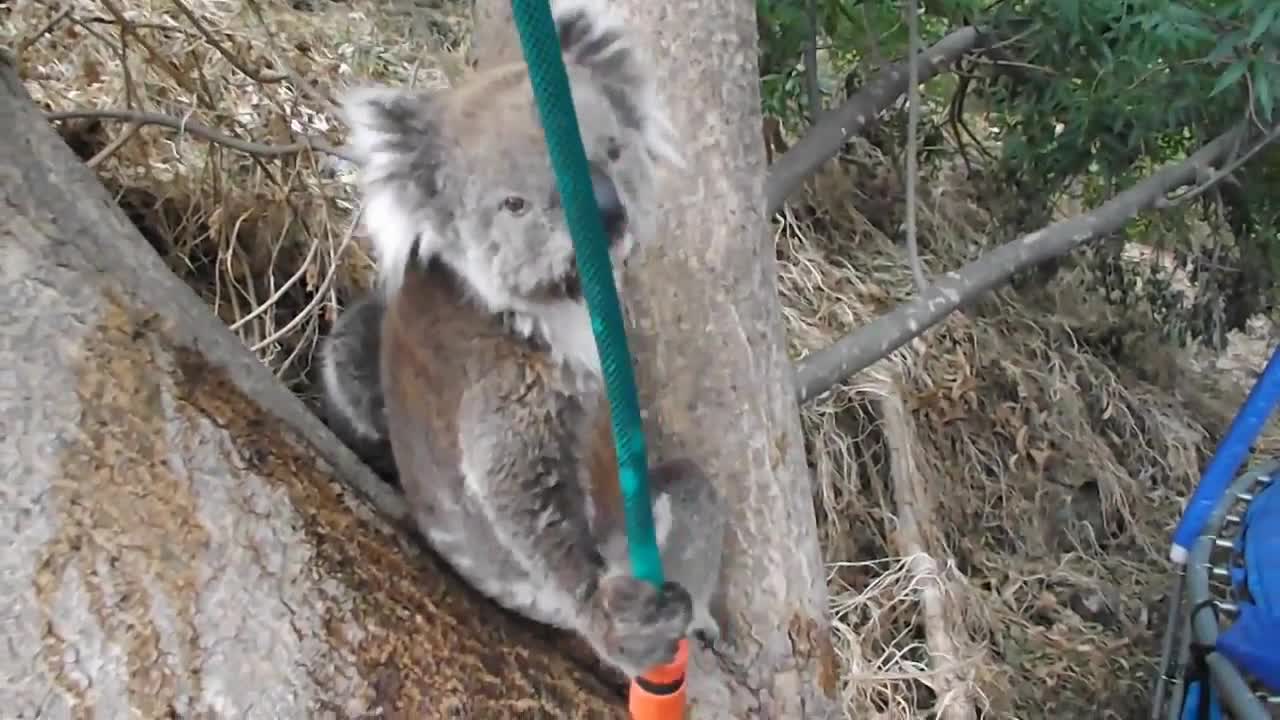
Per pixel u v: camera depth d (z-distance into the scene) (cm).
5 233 179
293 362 246
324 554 191
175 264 248
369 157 197
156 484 183
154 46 255
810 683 217
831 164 380
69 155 185
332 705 188
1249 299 421
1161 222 400
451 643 197
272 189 254
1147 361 435
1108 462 377
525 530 201
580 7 206
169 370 185
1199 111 333
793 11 309
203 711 182
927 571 282
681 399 215
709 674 212
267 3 307
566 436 204
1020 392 360
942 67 337
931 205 400
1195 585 284
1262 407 298
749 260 217
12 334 178
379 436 219
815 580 219
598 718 204
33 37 239
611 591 196
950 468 338
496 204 193
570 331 201
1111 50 333
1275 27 273
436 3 365
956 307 278
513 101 196
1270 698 270
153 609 181
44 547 178
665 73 214
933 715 273
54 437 179
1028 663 313
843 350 267
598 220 170
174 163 250
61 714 177
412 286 204
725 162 215
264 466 189
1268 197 381
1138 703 318
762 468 216
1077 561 356
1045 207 413
